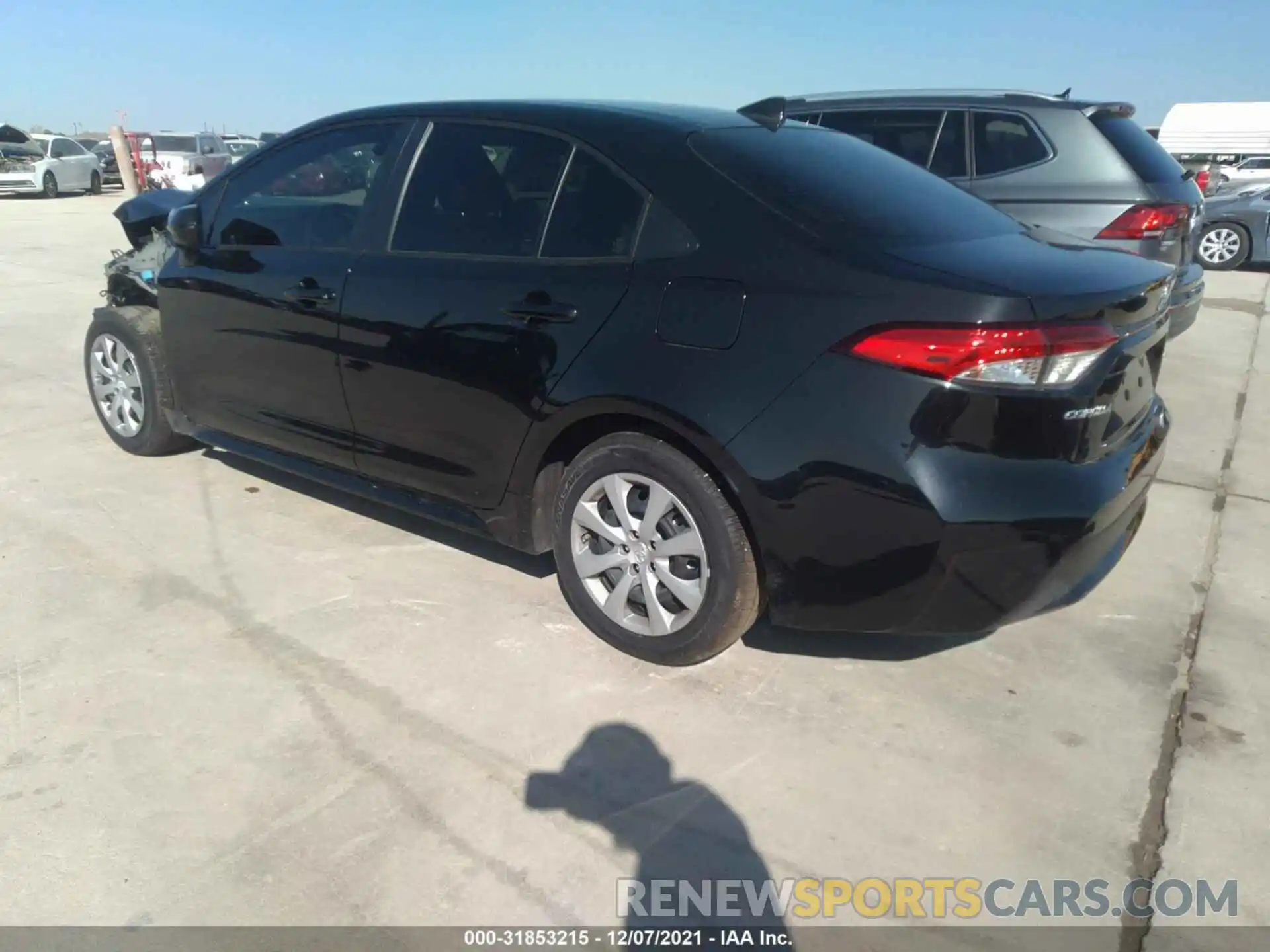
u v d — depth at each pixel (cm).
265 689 295
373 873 227
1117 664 320
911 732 282
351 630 329
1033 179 566
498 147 331
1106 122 562
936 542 250
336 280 355
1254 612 356
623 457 296
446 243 334
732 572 283
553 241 309
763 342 263
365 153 366
